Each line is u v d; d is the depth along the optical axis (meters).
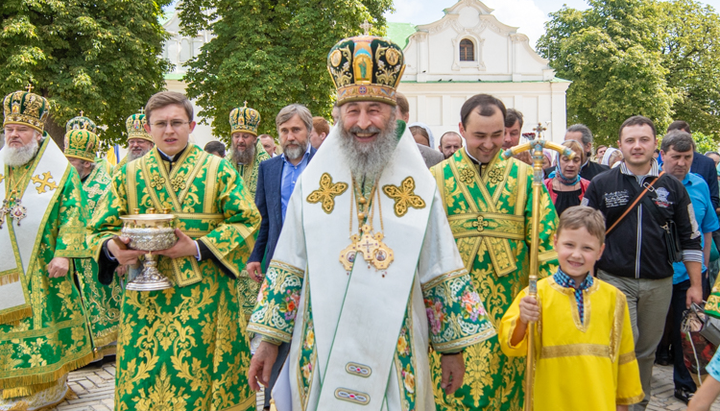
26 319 4.31
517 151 2.76
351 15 20.16
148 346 3.06
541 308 2.83
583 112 33.78
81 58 17.59
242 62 19.56
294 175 4.36
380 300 2.08
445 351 2.23
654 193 3.85
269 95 19.73
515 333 2.73
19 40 16.55
